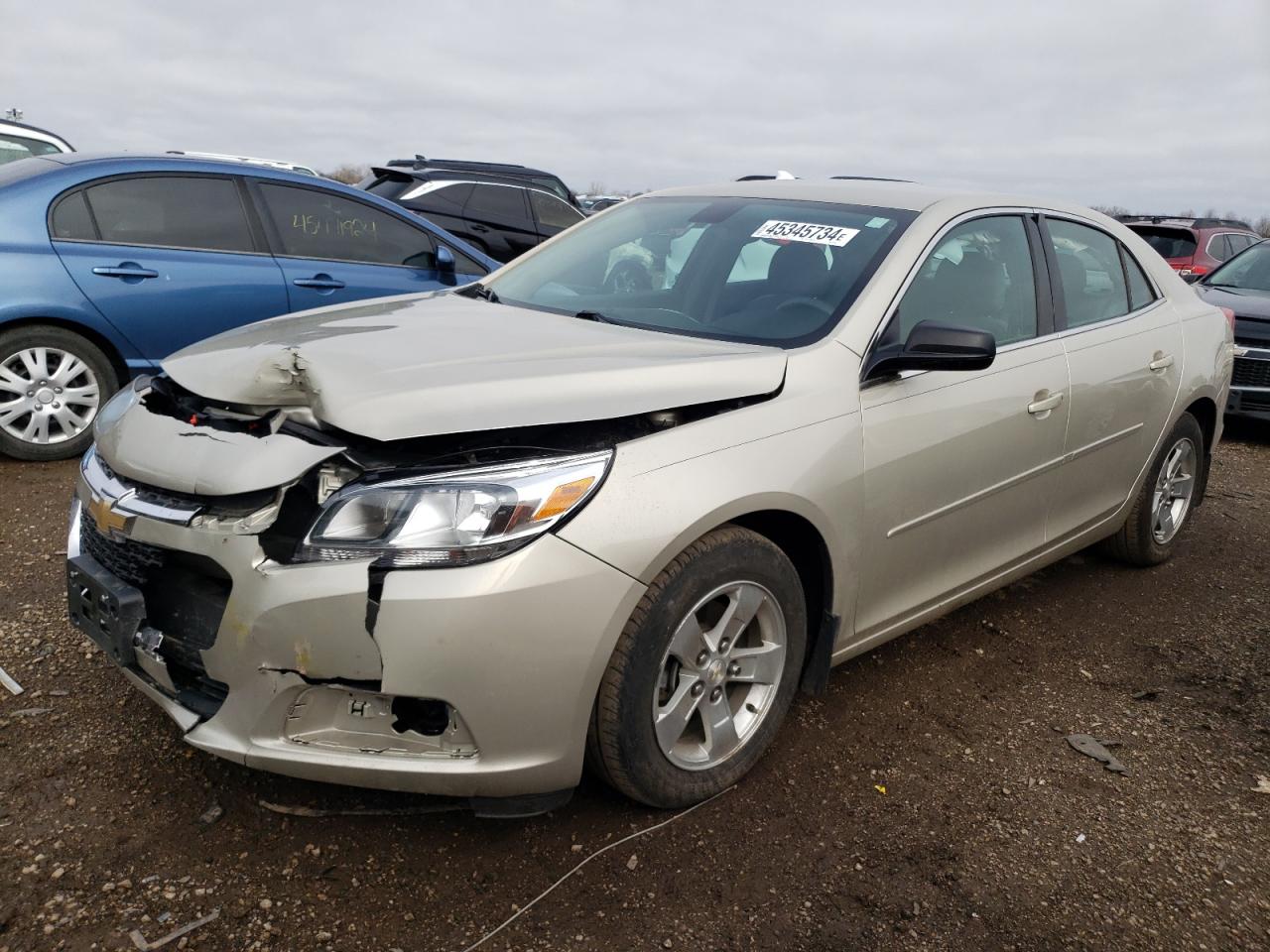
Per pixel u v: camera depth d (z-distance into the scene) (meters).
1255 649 3.97
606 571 2.28
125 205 5.49
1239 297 8.23
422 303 3.44
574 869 2.43
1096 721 3.34
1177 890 2.53
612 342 2.82
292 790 2.65
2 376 5.17
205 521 2.26
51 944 2.10
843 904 2.38
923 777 2.94
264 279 5.83
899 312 3.09
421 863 2.42
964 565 3.41
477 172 10.63
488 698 2.20
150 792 2.61
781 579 2.71
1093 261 4.08
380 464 2.24
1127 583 4.57
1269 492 6.43
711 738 2.66
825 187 3.73
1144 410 4.11
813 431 2.73
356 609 2.12
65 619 3.53
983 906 2.41
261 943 2.14
